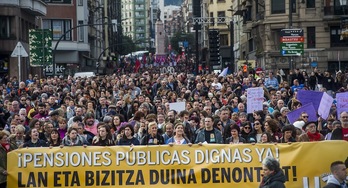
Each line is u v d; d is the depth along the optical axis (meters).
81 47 91.69
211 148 13.96
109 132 17.06
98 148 13.89
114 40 146.38
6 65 65.19
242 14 88.81
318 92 22.30
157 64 139.88
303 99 22.39
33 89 35.06
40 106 23.64
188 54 132.25
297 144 13.98
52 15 89.31
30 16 72.94
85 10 93.19
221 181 13.95
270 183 11.52
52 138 16.88
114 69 112.94
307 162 13.96
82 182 13.87
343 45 70.62
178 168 13.93
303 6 71.12
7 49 64.31
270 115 19.62
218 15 124.88
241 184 13.94
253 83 33.62
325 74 43.94
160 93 32.22
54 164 13.85
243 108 23.02
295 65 66.25
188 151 13.95
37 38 48.44
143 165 13.91
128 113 25.09
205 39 117.19
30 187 13.84
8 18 64.56
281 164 13.96
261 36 73.88
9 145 15.40
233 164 13.95
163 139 17.27
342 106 20.22
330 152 13.95
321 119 20.09
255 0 79.06
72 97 30.33
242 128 17.62
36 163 13.84
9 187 13.83
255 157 13.95
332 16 69.88
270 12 72.38
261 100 23.11
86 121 19.42
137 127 19.34
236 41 106.44
